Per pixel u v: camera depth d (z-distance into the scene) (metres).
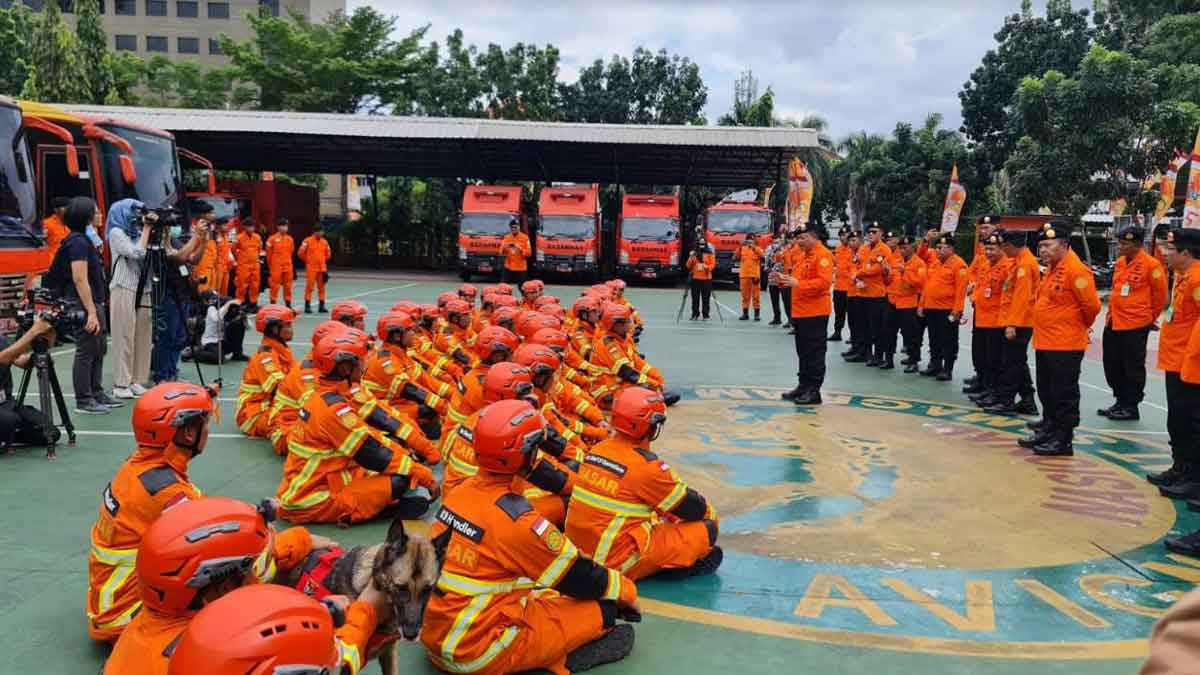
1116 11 35.41
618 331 9.30
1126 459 8.23
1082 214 29.95
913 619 4.68
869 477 7.47
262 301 21.61
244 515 2.56
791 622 4.61
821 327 10.58
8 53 37.56
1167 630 1.13
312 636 1.90
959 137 40.84
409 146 31.06
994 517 6.44
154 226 9.61
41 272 11.73
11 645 4.16
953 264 12.30
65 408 7.70
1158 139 27.52
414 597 2.97
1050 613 4.79
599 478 4.69
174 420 3.79
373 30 39.56
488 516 3.70
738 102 47.09
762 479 7.36
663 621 4.61
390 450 5.95
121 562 3.85
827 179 47.44
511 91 39.56
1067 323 8.19
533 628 3.81
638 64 45.22
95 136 13.79
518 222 29.28
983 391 11.24
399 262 37.91
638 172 36.53
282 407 7.48
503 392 5.38
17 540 5.49
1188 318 7.36
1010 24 37.56
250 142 30.70
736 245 29.44
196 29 63.41
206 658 1.80
